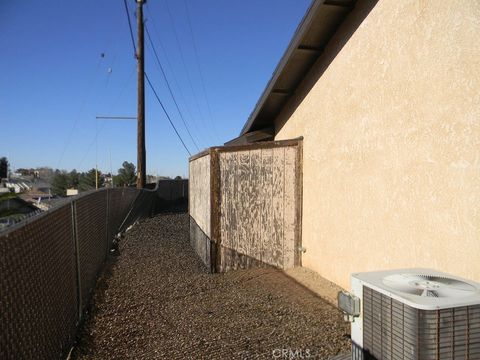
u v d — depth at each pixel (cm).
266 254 839
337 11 622
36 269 371
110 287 740
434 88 443
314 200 762
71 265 520
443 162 430
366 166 581
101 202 886
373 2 557
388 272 330
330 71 691
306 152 800
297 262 820
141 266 918
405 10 490
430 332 246
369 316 297
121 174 4862
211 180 840
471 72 393
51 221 432
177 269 891
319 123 740
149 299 670
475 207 388
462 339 251
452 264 417
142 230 1440
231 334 506
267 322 541
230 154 844
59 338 440
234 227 845
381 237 544
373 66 561
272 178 835
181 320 566
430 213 450
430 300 254
